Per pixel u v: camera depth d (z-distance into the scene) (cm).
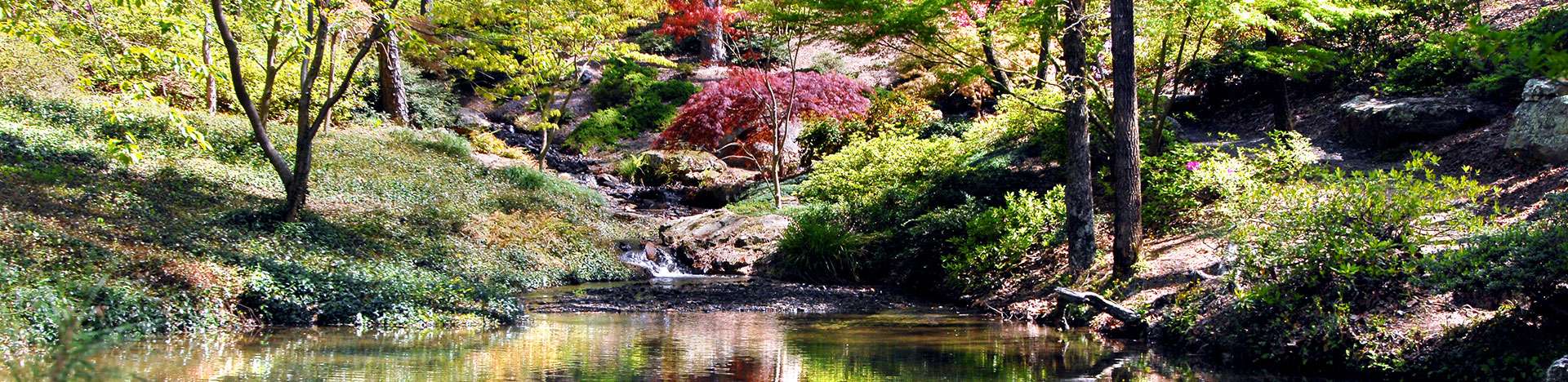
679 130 2558
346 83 1379
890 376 771
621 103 3138
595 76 3297
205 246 1104
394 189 1828
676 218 2197
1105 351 909
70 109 1762
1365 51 1789
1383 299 806
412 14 1461
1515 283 704
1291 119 1683
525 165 2378
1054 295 1184
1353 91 1745
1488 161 1262
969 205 1562
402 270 1254
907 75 2630
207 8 1353
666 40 3616
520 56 3155
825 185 2036
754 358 865
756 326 1097
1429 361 732
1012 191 1636
